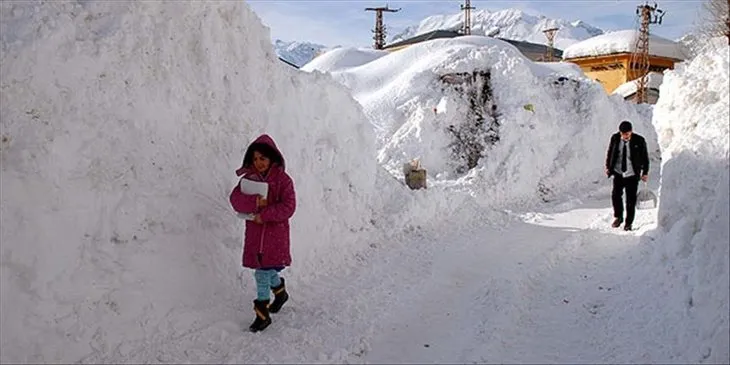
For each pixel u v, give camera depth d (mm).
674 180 6281
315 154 7500
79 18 5020
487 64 14891
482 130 13953
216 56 6035
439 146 14062
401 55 19203
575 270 7129
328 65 21609
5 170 4203
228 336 4793
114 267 4594
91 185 4617
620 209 9227
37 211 4234
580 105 15656
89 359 4191
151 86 5277
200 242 5293
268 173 5156
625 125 8867
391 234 8547
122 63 5074
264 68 6844
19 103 4367
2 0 4691
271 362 4457
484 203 11539
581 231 9117
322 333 5027
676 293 5066
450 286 6484
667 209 6453
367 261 7340
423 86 15461
